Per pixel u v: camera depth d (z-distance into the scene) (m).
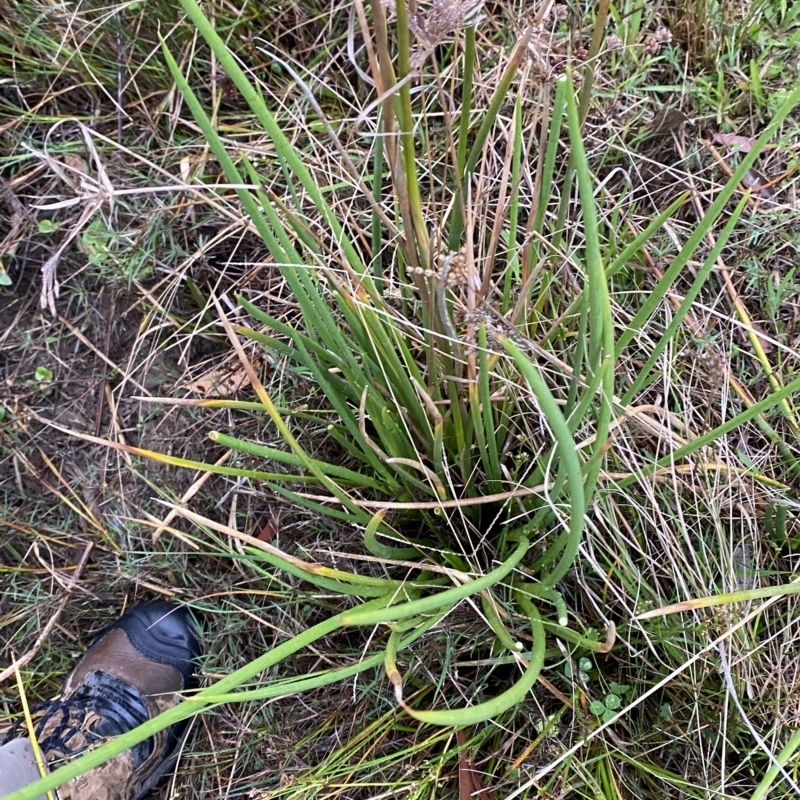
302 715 1.02
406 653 0.94
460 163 0.70
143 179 1.16
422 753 0.94
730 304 1.05
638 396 1.01
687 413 0.97
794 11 1.07
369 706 1.00
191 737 1.12
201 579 1.12
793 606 0.92
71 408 1.18
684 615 0.88
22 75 1.19
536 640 0.68
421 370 0.94
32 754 1.03
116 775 1.03
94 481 1.16
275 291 1.11
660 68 1.11
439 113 1.06
